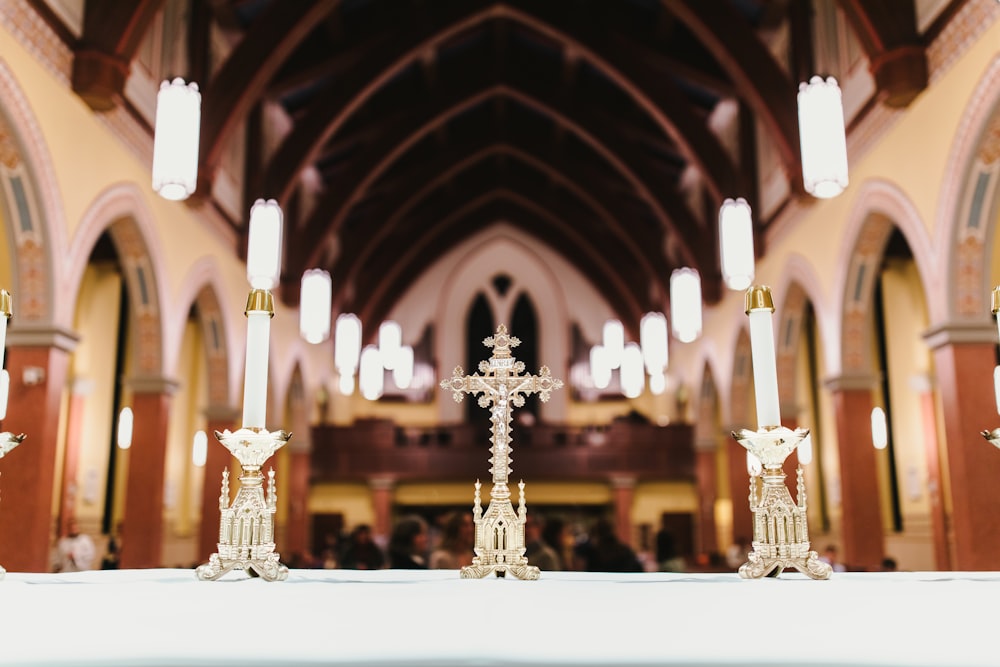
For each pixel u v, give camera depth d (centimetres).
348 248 2050
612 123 1850
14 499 857
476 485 277
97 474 1571
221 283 1452
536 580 258
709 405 2222
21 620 156
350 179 1802
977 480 859
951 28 862
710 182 1549
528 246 2736
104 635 142
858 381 1190
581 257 2586
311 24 1275
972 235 870
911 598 185
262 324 281
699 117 1546
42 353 876
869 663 122
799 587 213
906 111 970
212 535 1451
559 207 2394
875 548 1155
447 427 2450
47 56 866
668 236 2286
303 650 129
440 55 1786
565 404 2648
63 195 895
